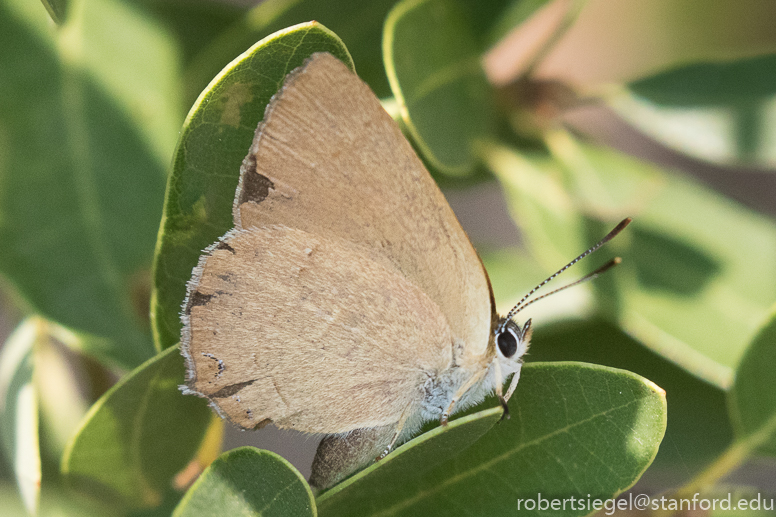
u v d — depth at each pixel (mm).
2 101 143
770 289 157
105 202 144
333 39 139
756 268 158
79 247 144
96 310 144
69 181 144
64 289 144
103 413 140
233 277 141
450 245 144
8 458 145
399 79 145
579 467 140
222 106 139
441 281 145
